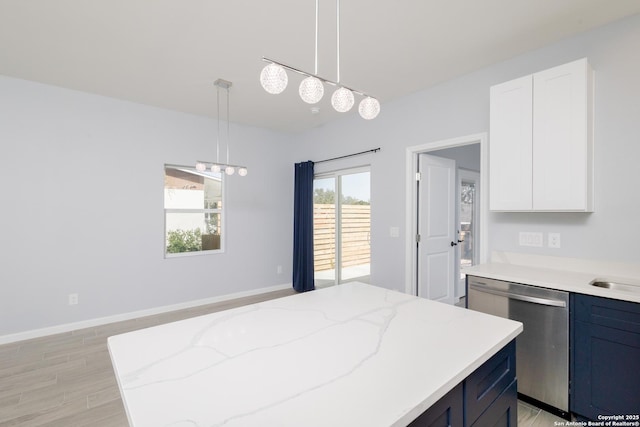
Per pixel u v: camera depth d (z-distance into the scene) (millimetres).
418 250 3424
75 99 3357
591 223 2191
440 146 3129
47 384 2318
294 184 5215
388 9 1986
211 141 4336
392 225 3592
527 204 2248
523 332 2033
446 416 867
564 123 2080
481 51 2516
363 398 733
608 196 2115
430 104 3203
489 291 2193
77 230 3379
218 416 669
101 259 3514
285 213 5176
